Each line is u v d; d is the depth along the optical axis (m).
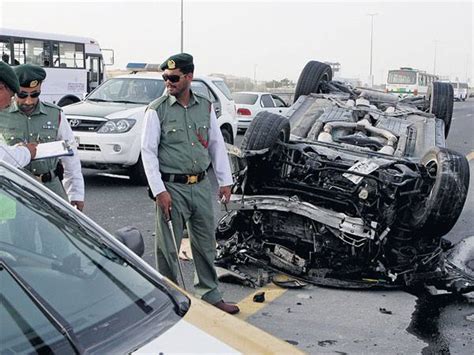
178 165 4.10
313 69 8.45
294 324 4.52
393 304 4.94
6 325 2.04
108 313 2.17
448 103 7.89
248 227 5.72
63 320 2.10
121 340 2.05
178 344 2.05
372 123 7.34
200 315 2.24
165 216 4.15
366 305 4.90
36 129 3.97
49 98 20.33
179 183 4.13
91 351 1.98
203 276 4.45
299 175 5.58
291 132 7.09
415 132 7.05
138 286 2.35
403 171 5.25
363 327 4.50
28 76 3.83
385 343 4.26
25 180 2.69
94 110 9.24
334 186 5.35
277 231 5.50
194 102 4.15
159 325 2.15
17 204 2.55
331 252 5.32
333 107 7.57
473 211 8.47
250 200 5.40
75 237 2.53
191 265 5.60
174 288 2.41
